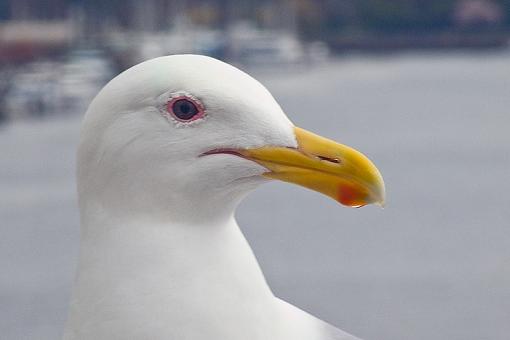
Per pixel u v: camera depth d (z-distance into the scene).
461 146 39.25
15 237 20.41
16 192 26.75
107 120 3.99
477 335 13.63
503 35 123.88
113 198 4.01
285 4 106.50
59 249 19.16
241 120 3.98
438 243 20.14
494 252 19.11
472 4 122.88
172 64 3.99
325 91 65.56
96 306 3.97
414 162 34.38
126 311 3.92
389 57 115.00
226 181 4.01
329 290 15.97
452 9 122.38
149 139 3.97
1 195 26.34
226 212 4.05
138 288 3.93
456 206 25.02
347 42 116.25
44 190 26.94
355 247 19.61
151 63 4.01
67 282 16.56
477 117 52.06
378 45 118.56
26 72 49.94
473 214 23.78
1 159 33.38
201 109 3.97
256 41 86.50
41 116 45.41
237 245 4.04
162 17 88.06
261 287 4.01
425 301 15.28
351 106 55.19
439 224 22.38
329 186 4.04
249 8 102.69
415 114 52.66
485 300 15.35
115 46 63.34
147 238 3.97
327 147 4.04
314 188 4.05
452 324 14.06
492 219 23.05
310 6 112.44
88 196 4.05
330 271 17.39
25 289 16.22
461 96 65.25
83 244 4.06
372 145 38.94
